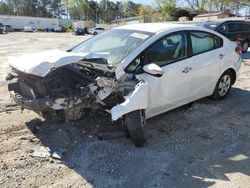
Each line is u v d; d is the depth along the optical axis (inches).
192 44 217.5
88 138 182.4
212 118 221.3
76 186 139.7
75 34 1927.9
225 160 164.7
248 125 211.9
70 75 171.9
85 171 151.3
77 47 220.4
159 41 194.2
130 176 147.9
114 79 171.2
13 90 187.5
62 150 168.7
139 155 166.7
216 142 185.3
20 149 169.3
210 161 163.3
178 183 143.3
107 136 182.9
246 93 284.7
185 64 208.1
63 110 174.2
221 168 156.9
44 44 948.0
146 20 2519.7
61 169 152.3
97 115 195.0
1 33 2004.2
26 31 2613.2
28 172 148.9
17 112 222.8
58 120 182.7
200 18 1807.3
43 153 165.8
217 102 254.7
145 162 160.1
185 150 174.1
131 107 164.4
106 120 199.8
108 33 221.9
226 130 202.5
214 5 2158.0
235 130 203.2
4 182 140.6
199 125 208.7
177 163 159.9
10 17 3056.1
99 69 175.5
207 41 233.6
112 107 174.4
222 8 2087.8
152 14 2511.1
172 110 231.5
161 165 157.6
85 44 219.8
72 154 166.1
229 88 263.6
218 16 1694.1
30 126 197.6
